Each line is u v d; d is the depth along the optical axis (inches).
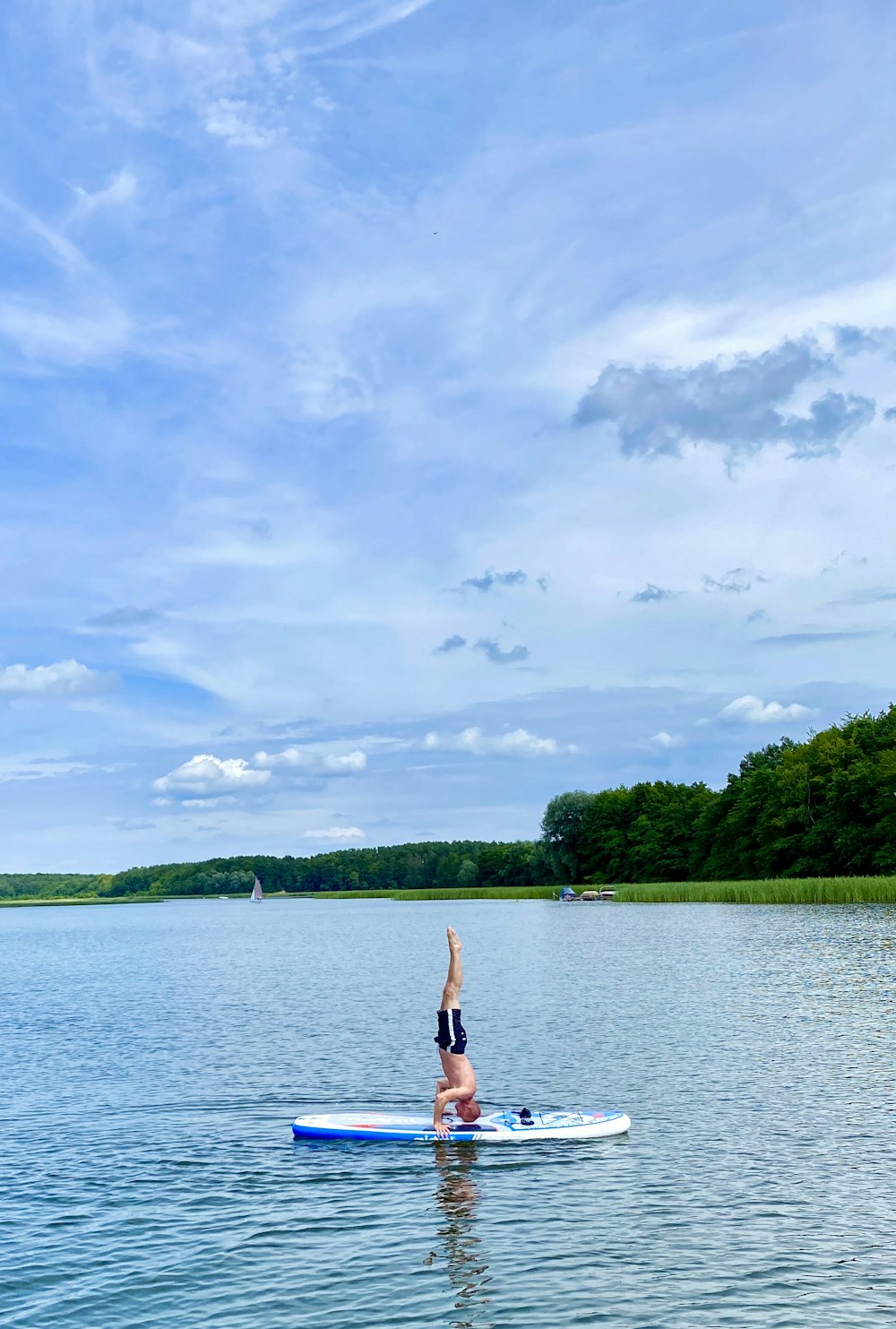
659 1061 784.9
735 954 1696.6
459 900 7086.6
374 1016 1113.4
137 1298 370.9
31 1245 423.8
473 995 1269.7
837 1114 611.5
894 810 3784.5
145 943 3110.2
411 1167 523.2
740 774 5408.5
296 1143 573.3
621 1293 364.8
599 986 1331.2
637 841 5821.9
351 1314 353.4
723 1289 367.2
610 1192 474.6
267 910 7460.6
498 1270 387.9
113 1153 561.3
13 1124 638.5
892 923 2204.7
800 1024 954.1
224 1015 1171.9
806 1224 428.5
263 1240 423.8
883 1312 347.3
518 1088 693.3
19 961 2396.7
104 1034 1044.5
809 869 4111.7
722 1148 542.9
